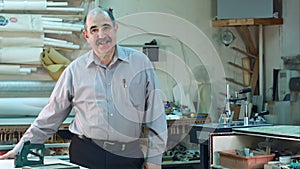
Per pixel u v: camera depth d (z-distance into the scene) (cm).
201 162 397
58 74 408
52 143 384
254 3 510
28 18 406
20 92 405
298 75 507
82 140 264
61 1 427
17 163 213
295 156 356
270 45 541
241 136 394
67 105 268
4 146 374
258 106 515
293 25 528
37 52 407
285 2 525
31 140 259
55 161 233
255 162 357
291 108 502
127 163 261
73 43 428
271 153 371
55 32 416
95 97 259
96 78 260
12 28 399
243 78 547
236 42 549
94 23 248
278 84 514
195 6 533
